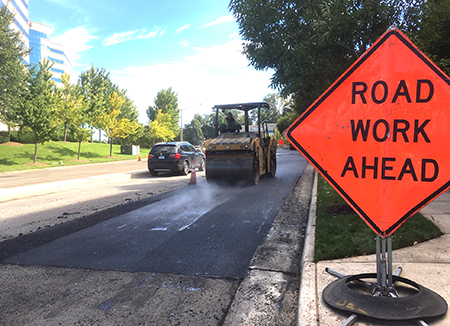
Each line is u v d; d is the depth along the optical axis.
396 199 2.46
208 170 10.37
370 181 2.51
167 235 5.11
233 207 7.13
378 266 2.58
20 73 27.66
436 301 2.42
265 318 2.66
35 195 9.77
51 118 26.28
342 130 2.56
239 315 2.71
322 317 2.42
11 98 26.44
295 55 5.74
